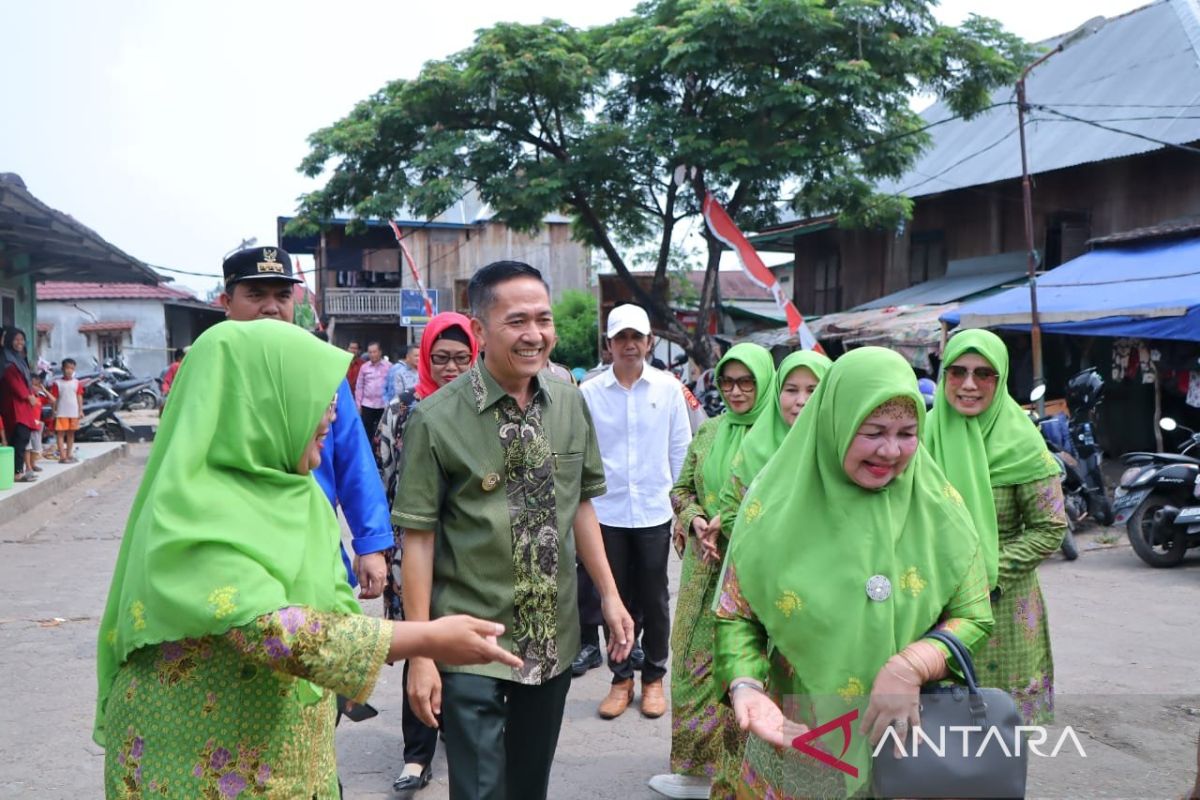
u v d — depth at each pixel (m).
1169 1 16.30
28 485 10.84
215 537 1.75
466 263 30.94
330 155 16.78
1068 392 9.34
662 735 4.38
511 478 2.74
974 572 2.18
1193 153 13.30
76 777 3.82
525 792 2.85
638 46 14.98
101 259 13.95
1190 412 12.62
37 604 6.43
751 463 3.43
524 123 16.05
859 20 14.01
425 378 4.08
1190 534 7.46
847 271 20.34
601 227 16.58
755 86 14.52
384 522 3.26
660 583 4.60
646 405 4.64
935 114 19.92
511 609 2.72
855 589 2.10
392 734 4.43
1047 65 17.52
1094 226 14.85
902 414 2.04
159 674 1.81
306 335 1.95
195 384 1.86
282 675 1.86
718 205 12.27
